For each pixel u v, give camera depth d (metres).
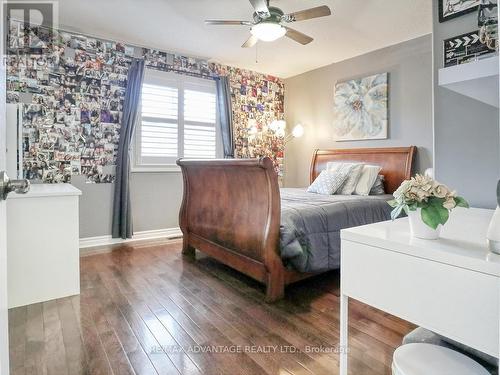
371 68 4.21
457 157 1.67
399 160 3.84
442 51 1.74
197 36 3.69
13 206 2.19
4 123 0.85
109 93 3.86
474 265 0.78
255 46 4.01
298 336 1.83
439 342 1.18
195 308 2.18
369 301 1.03
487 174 1.56
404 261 0.93
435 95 1.76
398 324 1.98
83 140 3.72
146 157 4.17
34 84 3.42
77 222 2.44
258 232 2.36
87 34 3.64
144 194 4.16
